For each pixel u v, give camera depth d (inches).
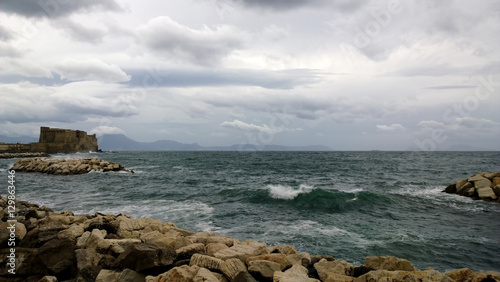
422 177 1461.6
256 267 261.9
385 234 482.9
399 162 2760.8
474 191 871.7
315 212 657.6
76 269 265.4
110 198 812.6
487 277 248.7
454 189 944.3
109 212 630.5
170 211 641.6
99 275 248.8
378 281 230.5
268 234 478.3
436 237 470.9
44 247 279.6
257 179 1375.5
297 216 615.2
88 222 390.3
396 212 668.7
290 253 326.6
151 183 1178.6
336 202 738.2
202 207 686.5
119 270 258.2
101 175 1513.3
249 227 520.7
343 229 510.9
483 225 559.5
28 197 840.9
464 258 391.5
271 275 258.8
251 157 4050.2
